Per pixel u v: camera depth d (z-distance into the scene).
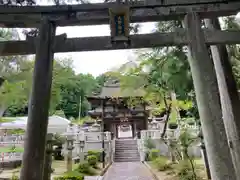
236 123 4.29
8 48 3.94
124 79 9.91
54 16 4.09
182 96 7.60
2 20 4.08
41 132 3.31
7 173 8.98
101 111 20.66
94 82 31.00
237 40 3.73
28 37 4.00
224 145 3.14
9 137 16.38
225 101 4.59
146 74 9.06
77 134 14.20
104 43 3.86
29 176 3.08
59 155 12.99
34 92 3.50
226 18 6.13
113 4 4.10
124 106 20.53
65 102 28.25
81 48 3.84
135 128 20.34
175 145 9.39
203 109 3.37
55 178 6.61
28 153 3.20
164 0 4.04
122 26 3.90
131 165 12.24
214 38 3.75
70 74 13.27
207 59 3.62
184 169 7.41
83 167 9.33
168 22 6.62
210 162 3.18
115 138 18.55
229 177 2.99
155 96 9.95
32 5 4.14
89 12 4.10
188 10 3.99
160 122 17.03
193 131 7.54
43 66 3.66
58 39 3.92
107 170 10.38
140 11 4.05
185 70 6.68
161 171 8.87
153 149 13.67
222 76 4.71
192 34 3.80
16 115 20.91
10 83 9.69
